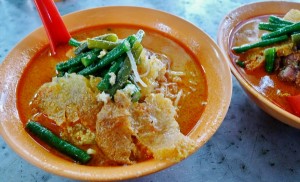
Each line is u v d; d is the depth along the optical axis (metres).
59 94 0.17
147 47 0.21
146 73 0.18
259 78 0.21
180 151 0.14
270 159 0.18
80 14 0.22
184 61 0.20
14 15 0.27
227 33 0.22
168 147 0.14
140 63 0.18
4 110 0.16
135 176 0.13
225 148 0.18
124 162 0.15
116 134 0.15
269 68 0.21
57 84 0.17
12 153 0.18
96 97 0.16
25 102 0.18
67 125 0.16
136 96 0.16
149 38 0.22
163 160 0.14
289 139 0.19
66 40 0.21
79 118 0.16
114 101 0.16
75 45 0.19
